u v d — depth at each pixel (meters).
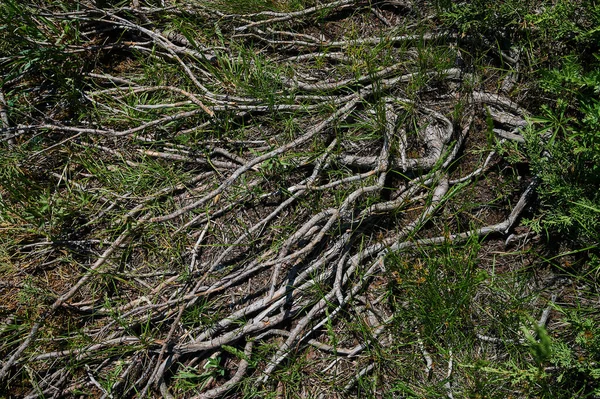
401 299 2.20
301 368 2.18
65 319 2.31
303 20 2.67
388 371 2.12
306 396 2.15
